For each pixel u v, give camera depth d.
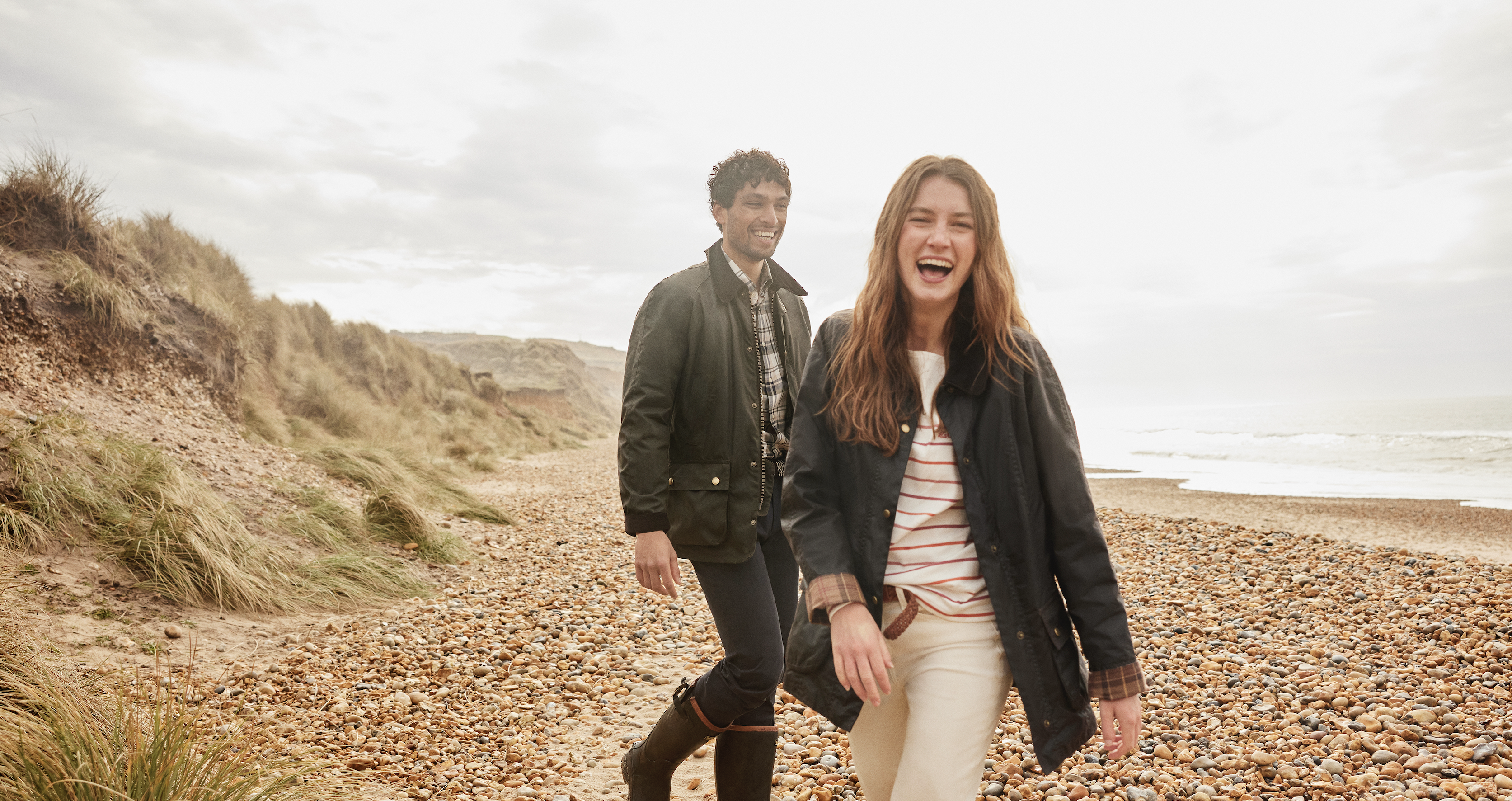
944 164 1.57
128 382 7.86
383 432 14.29
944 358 1.64
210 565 4.75
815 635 1.70
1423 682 4.14
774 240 2.34
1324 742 3.36
